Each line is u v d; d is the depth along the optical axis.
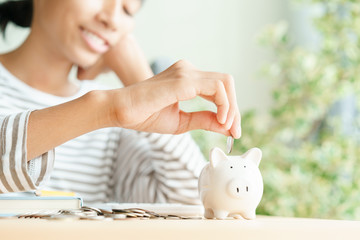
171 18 2.65
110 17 1.07
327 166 1.99
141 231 0.38
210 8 2.75
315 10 2.86
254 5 2.87
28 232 0.36
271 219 0.62
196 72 0.66
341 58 2.24
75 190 1.17
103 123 0.63
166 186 1.06
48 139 0.63
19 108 1.13
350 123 2.41
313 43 2.88
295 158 2.03
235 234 0.40
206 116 0.73
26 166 0.62
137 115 0.62
